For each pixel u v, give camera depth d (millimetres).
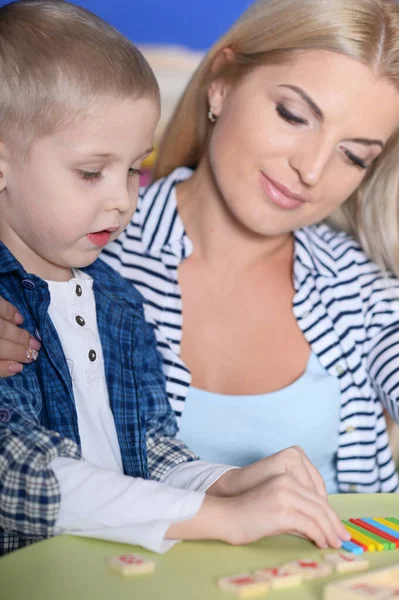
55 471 854
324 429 1262
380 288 1377
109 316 1082
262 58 1155
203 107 1345
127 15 1981
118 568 729
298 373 1276
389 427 1438
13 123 884
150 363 1154
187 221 1317
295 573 726
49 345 966
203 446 1214
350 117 1118
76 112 872
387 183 1356
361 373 1309
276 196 1150
